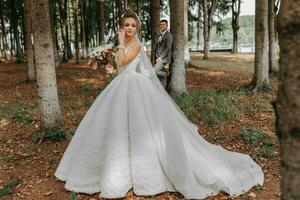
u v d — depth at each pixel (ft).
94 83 48.42
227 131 24.21
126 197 14.85
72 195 14.97
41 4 21.66
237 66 70.18
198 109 29.68
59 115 23.50
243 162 17.60
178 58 34.68
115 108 15.29
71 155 17.07
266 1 36.68
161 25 32.12
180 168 14.98
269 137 22.76
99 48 17.07
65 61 88.79
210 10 92.38
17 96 40.34
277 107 6.54
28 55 49.93
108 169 14.88
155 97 15.87
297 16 5.94
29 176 18.06
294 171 6.33
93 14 120.78
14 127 26.84
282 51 6.28
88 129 15.84
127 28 15.96
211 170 15.92
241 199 14.75
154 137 15.23
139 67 16.57
